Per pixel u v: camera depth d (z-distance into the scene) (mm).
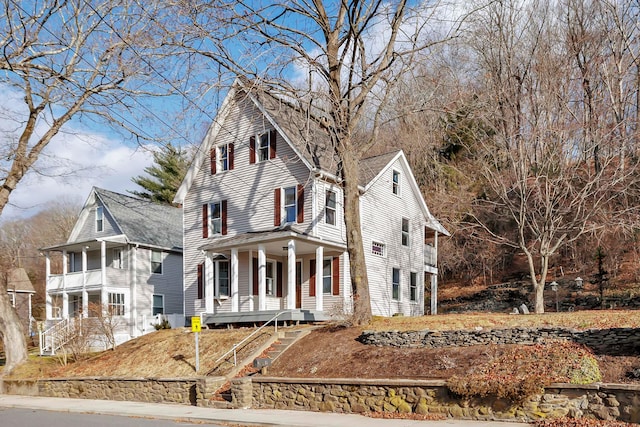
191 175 28422
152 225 34719
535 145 25406
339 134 18109
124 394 17984
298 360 16125
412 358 13938
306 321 22000
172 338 21641
